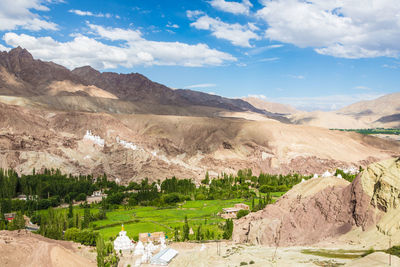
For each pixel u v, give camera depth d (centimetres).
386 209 9156
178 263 9544
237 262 8475
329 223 10231
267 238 10844
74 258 9012
